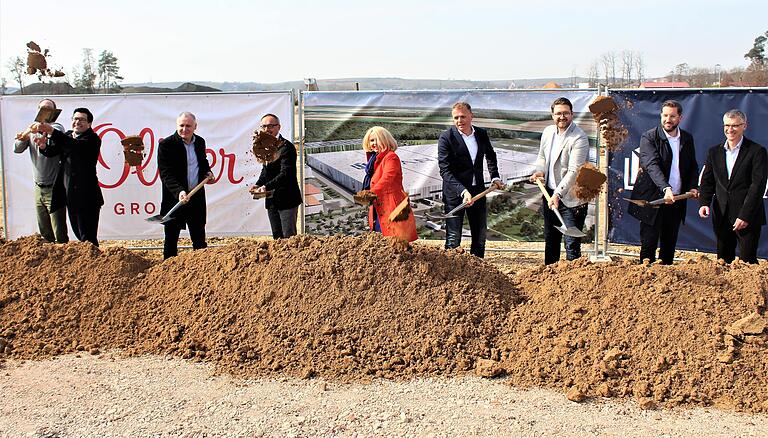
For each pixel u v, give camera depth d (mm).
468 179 7594
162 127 9320
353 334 5398
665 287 5355
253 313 5703
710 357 4758
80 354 5543
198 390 4809
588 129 8633
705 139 8242
